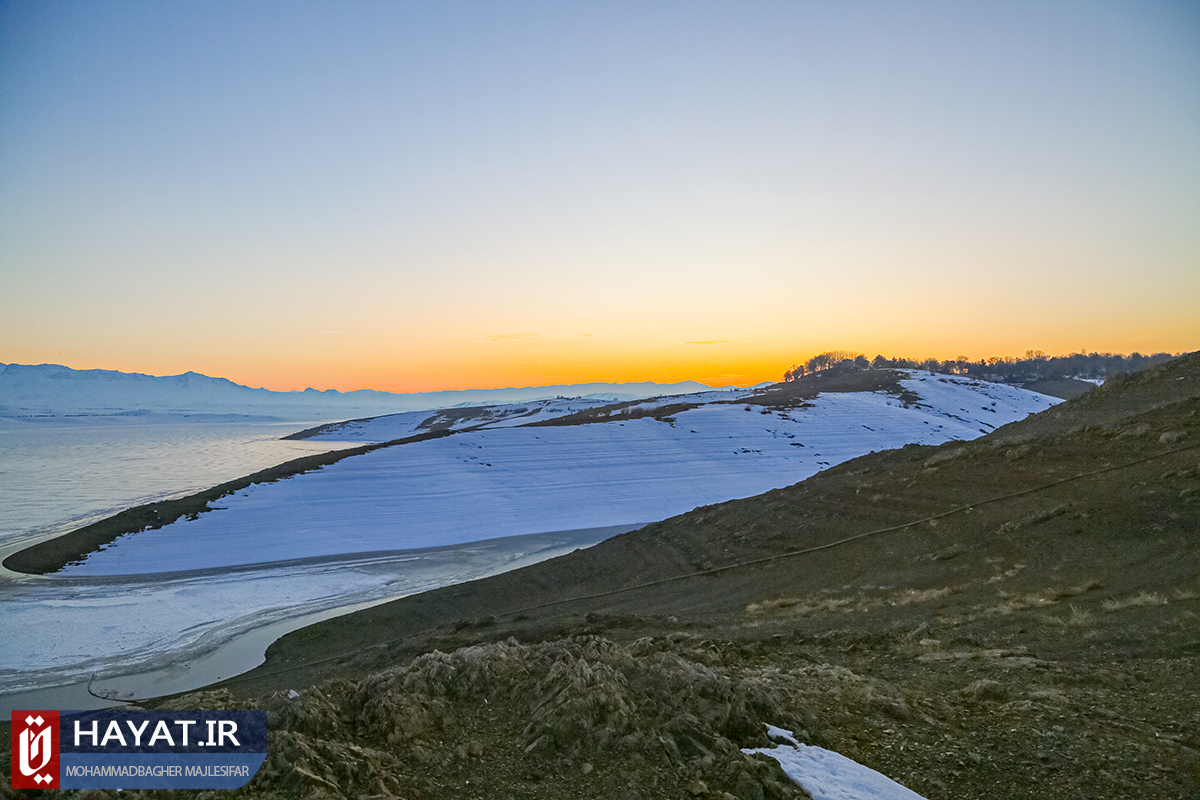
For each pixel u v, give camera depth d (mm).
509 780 7039
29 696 24984
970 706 9695
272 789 6270
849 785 7152
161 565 48500
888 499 32438
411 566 48000
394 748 7633
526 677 9586
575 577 34812
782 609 22266
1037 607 16250
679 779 7016
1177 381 36969
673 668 9773
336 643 29562
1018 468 30109
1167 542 18297
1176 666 10680
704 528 37938
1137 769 7551
